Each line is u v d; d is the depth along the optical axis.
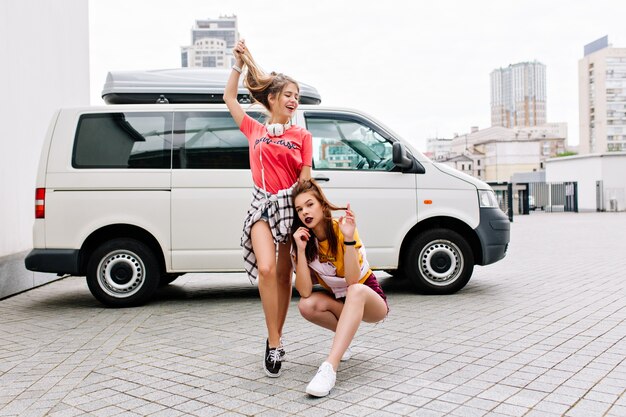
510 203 27.70
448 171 7.07
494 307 6.19
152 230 6.64
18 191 8.80
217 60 192.75
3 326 5.89
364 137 7.02
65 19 11.46
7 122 8.44
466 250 7.00
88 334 5.39
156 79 7.06
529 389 3.55
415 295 7.05
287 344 4.82
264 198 3.85
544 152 118.38
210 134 6.80
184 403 3.47
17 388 3.85
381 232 6.88
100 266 6.65
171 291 7.97
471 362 4.16
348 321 3.71
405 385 3.68
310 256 3.94
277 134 3.85
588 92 115.81
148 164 6.71
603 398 3.36
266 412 3.29
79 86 12.48
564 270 9.12
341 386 3.70
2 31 8.33
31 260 6.55
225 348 4.76
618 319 5.47
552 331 5.05
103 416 3.30
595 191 38.28
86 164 6.68
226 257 6.68
